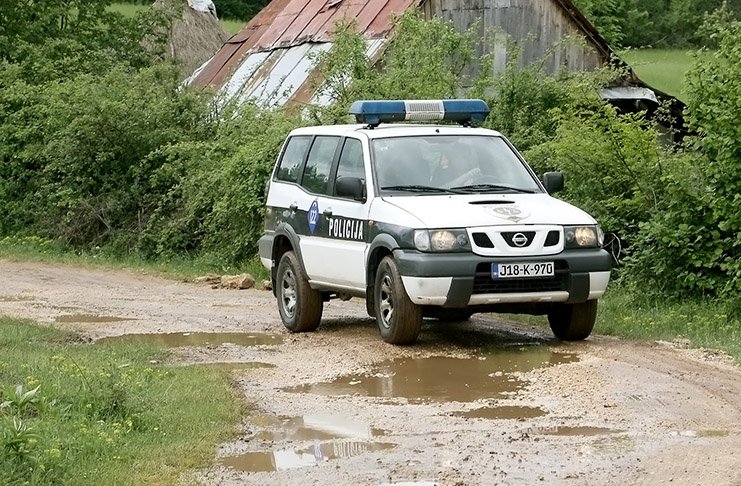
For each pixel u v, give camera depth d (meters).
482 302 16.44
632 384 14.20
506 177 18.23
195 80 44.84
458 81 29.30
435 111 19.30
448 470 10.70
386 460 11.12
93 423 12.15
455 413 13.13
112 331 19.47
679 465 10.66
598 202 22.72
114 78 35.72
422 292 16.30
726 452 11.07
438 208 16.84
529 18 38.69
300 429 12.54
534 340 17.70
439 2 37.50
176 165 32.44
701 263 20.00
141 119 33.88
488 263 16.39
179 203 32.22
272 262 20.16
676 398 13.47
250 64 42.69
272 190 20.48
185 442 11.77
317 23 41.09
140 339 18.55
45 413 12.14
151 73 36.00
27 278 27.94
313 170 19.44
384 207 17.20
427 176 17.92
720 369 15.13
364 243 17.48
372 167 17.86
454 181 17.94
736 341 16.97
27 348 16.91
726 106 19.91
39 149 35.50
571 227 16.83
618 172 22.84
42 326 19.47
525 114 27.64
